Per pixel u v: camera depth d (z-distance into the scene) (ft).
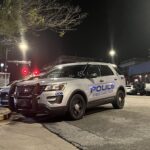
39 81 33.68
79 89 34.27
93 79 36.81
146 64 145.79
